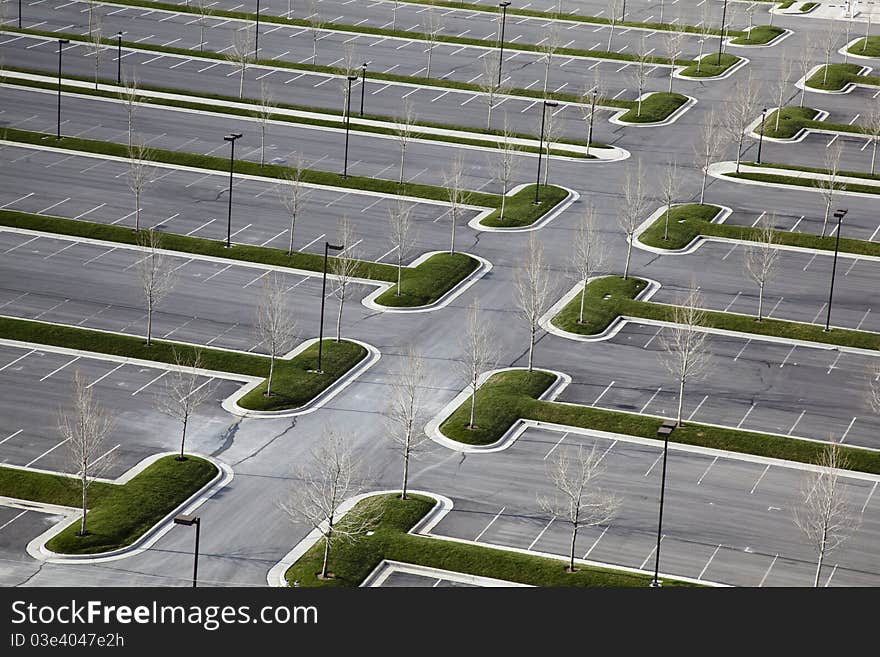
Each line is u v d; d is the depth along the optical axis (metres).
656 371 126.19
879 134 187.00
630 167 177.75
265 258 145.12
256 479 105.56
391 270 143.88
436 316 135.12
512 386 121.00
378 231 154.00
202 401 116.69
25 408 113.75
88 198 158.25
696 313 135.75
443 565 94.88
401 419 105.88
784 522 103.06
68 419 112.62
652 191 169.75
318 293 138.38
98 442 103.44
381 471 107.50
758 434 114.88
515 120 193.12
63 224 150.00
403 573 94.44
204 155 172.88
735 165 180.50
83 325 128.62
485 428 113.75
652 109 198.62
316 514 99.12
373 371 123.69
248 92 199.00
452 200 150.62
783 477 109.25
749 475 109.25
